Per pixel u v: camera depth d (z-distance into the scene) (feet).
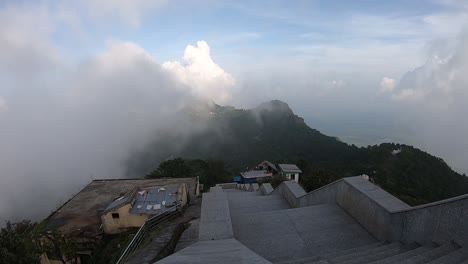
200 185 84.48
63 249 43.96
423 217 14.48
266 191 39.75
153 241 24.90
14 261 24.03
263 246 16.87
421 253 12.58
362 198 18.94
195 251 13.21
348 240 17.43
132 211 53.78
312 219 20.21
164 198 57.98
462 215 12.88
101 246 50.16
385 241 16.60
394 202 17.29
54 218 58.39
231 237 15.64
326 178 71.00
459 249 12.20
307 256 15.81
